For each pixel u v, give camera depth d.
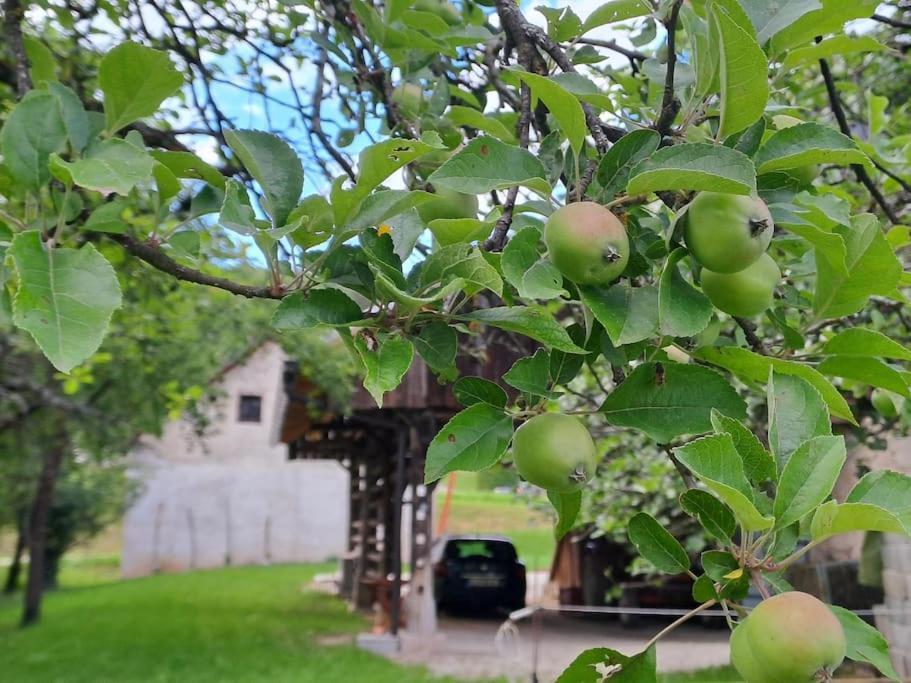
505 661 10.26
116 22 3.91
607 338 1.63
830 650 1.17
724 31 1.34
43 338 1.23
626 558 13.50
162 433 10.46
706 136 1.71
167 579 18.86
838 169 3.73
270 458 22.17
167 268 1.75
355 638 11.73
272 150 1.74
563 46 2.50
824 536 1.26
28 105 1.47
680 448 1.23
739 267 1.44
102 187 1.38
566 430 1.55
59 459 12.47
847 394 3.75
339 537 22.45
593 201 1.55
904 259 3.53
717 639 11.62
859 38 1.99
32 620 12.52
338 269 1.72
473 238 1.65
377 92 2.80
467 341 4.55
